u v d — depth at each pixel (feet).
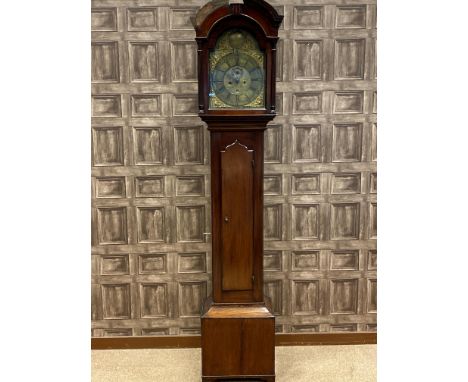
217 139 8.23
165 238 9.87
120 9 9.27
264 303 8.53
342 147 9.75
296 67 9.53
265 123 8.15
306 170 9.79
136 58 9.41
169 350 9.99
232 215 8.37
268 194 9.84
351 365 9.39
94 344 10.02
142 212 9.80
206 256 9.93
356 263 10.03
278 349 10.00
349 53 9.51
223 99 8.04
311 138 9.71
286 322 10.12
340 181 9.84
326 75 9.54
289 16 9.39
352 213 9.93
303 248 9.97
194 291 10.00
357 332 10.17
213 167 8.29
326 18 9.41
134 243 9.86
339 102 9.63
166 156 9.67
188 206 9.81
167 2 9.29
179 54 9.41
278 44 9.45
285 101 9.61
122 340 10.03
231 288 8.50
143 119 9.56
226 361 8.42
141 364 9.44
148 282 9.96
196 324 10.07
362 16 9.42
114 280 9.93
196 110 9.56
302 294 10.08
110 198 9.73
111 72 9.43
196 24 7.73
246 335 8.38
